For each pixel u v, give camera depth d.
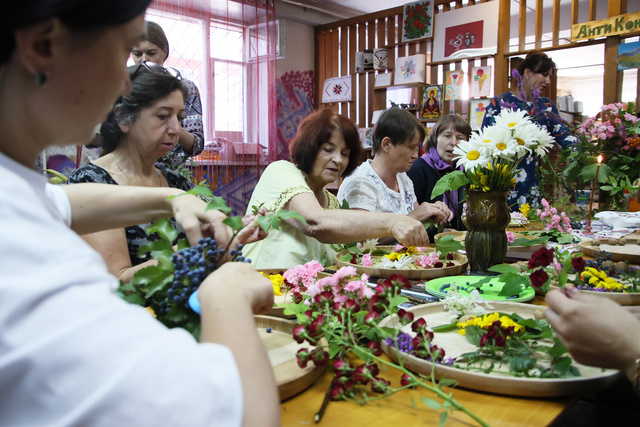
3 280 0.36
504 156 1.47
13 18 0.40
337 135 1.91
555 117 3.24
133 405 0.37
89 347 0.37
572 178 3.11
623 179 3.04
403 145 2.48
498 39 5.12
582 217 2.87
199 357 0.42
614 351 0.67
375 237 1.67
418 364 0.78
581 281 1.31
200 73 4.92
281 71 6.56
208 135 5.02
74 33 0.43
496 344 0.81
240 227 0.74
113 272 1.28
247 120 5.41
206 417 0.39
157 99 1.43
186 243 0.76
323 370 0.81
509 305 1.15
